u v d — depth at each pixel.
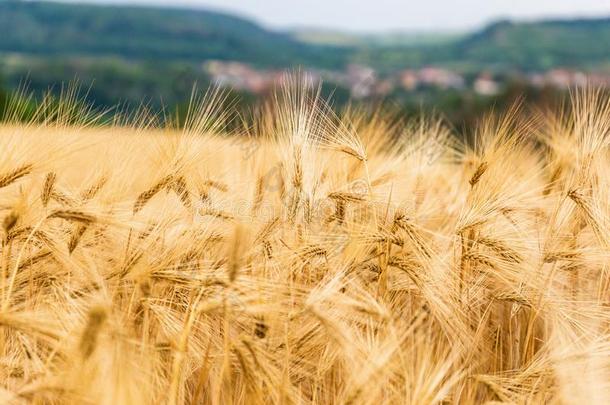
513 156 2.28
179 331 1.81
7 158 1.88
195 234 1.96
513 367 2.10
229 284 1.75
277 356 1.83
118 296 1.87
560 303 2.03
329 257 2.00
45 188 1.93
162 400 1.76
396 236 2.03
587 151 2.23
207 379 1.96
